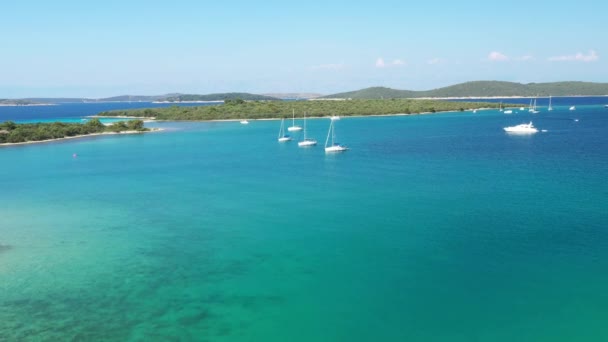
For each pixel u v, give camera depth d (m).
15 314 28.72
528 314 27.45
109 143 129.12
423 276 32.81
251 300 30.17
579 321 26.58
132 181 72.12
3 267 36.44
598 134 127.44
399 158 89.06
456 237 40.59
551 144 106.06
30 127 145.12
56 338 25.83
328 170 77.69
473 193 57.06
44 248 40.78
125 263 37.00
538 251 36.81
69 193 63.62
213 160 93.44
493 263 34.75
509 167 75.75
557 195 54.62
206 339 25.59
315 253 37.94
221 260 37.16
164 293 31.45
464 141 115.56
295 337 25.72
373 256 36.84
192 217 49.88
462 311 27.97
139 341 25.47
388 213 48.94
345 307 28.88
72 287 32.59
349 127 165.12
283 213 50.38
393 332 25.98
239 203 55.62
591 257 35.38
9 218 50.91
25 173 81.25
